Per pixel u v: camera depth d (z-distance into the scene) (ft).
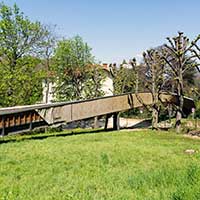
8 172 45.24
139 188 33.68
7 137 94.48
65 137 95.35
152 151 66.69
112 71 161.27
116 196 30.96
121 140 87.71
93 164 51.49
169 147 74.28
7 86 117.08
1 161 54.24
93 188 34.96
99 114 112.47
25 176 42.50
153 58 122.93
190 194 26.61
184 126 117.29
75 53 155.84
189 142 85.61
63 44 153.28
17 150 67.92
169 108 137.69
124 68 159.22
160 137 96.27
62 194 32.48
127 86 159.33
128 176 40.34
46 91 156.04
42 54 130.11
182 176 34.53
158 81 124.26
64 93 153.69
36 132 109.19
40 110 97.81
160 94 125.90
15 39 120.16
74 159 56.08
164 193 30.45
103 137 95.14
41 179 40.34
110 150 67.51
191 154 63.67
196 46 109.09
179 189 28.71
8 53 118.52
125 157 58.39
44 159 56.29
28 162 53.36
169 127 122.52
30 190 34.50
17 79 117.50
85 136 97.91
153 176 36.94
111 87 179.73
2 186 36.58
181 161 54.49
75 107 106.63
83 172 44.91
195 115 141.28
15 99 117.39
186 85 171.32
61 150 67.77
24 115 93.71
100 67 158.61
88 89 154.51
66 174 43.62
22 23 120.47
